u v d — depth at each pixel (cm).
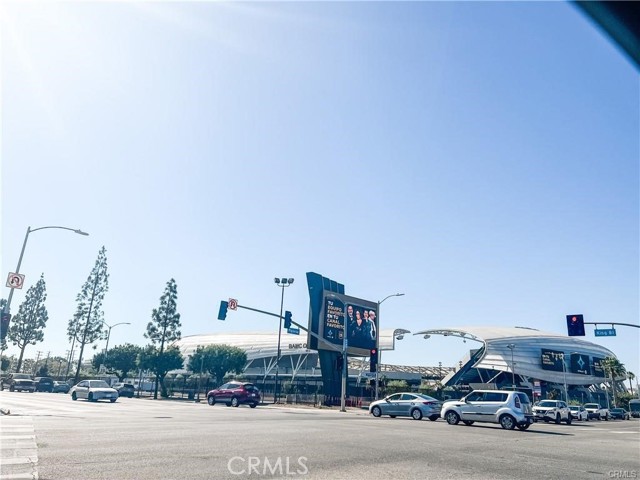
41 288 8700
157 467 826
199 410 2717
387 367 11219
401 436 1545
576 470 970
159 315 6700
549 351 11162
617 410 7369
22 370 11181
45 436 1195
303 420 2155
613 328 3078
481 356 11294
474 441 1477
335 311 4800
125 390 5716
